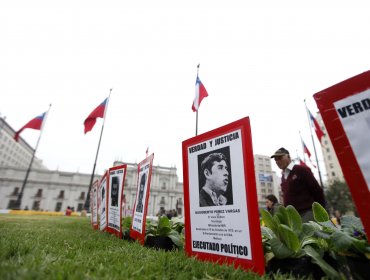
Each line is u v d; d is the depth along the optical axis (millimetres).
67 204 55344
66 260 1621
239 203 1969
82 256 1863
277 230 1760
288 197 3451
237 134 2152
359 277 1516
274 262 1776
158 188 61938
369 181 1361
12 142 84875
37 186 55219
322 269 1450
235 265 1851
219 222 2094
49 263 1482
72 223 7570
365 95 1455
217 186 2197
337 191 37875
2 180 53469
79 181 58500
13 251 1745
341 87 1562
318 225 2066
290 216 1859
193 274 1544
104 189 4992
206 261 1969
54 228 4770
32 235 3090
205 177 2344
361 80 1488
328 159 61000
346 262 1620
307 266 1594
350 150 1458
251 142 2008
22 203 52719
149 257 1963
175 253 2279
